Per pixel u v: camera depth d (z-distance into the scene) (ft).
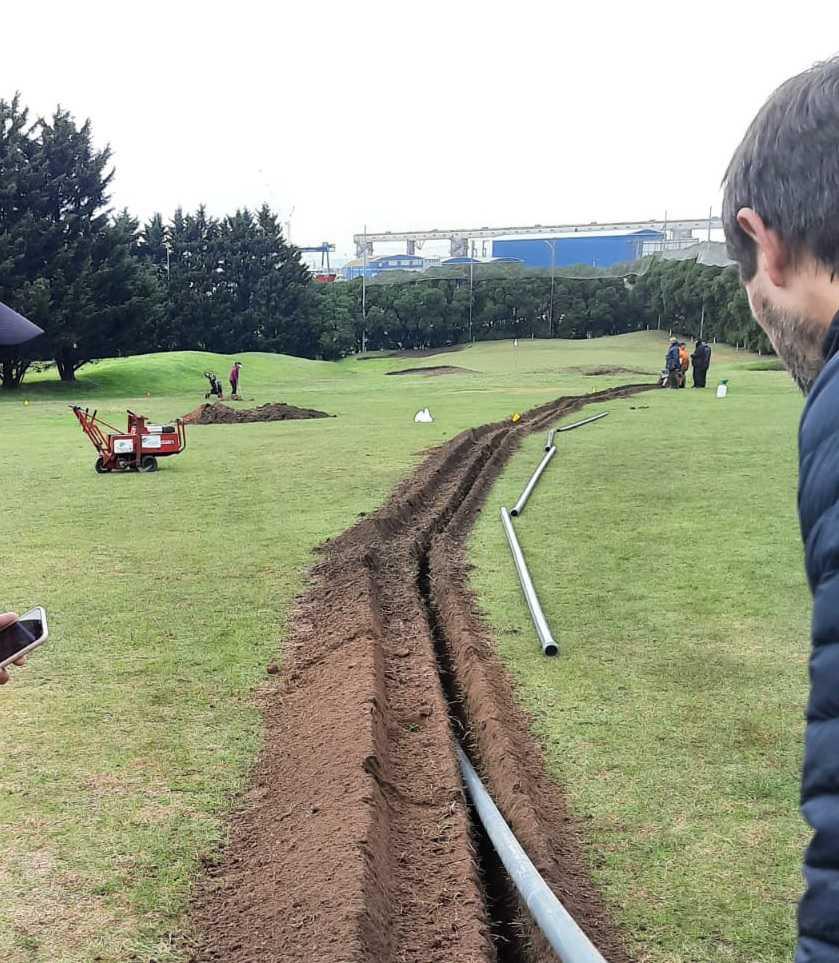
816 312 4.12
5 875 11.14
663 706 16.10
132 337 126.21
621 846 11.88
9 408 89.92
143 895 10.76
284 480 40.22
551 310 206.69
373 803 12.21
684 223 280.51
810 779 3.38
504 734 14.74
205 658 18.75
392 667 18.63
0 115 117.39
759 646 18.94
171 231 199.31
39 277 114.21
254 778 13.73
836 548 3.40
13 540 29.22
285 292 200.95
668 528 29.81
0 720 15.71
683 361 97.86
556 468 42.86
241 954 9.62
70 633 20.25
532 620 20.81
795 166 4.03
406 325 213.25
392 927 10.34
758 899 10.73
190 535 29.71
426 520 31.83
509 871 11.01
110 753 14.48
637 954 9.84
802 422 3.80
